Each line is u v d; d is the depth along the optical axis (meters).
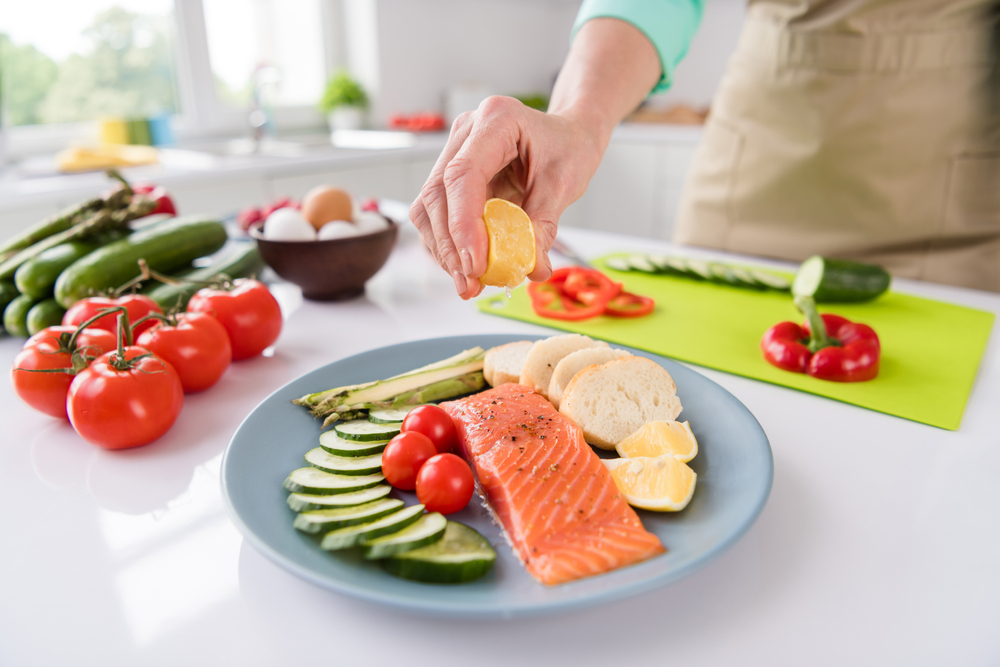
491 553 0.52
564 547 0.52
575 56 1.15
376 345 1.05
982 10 1.32
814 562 0.56
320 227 1.25
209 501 0.65
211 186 2.53
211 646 0.48
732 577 0.54
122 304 0.90
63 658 0.47
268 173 2.68
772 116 1.54
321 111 3.76
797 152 1.51
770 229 1.59
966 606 0.51
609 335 1.09
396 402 0.79
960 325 1.12
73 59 2.85
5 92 2.71
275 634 0.49
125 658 0.47
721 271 1.37
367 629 0.50
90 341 0.80
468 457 0.69
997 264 1.39
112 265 1.00
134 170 2.43
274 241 1.14
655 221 3.56
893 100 1.41
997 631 0.48
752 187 1.59
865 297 1.21
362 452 0.67
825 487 0.66
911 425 0.79
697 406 0.76
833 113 1.46
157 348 0.82
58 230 1.12
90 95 2.95
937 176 1.42
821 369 0.91
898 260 1.49
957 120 1.38
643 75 1.17
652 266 1.43
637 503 0.60
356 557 0.53
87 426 0.70
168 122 2.99
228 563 0.56
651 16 1.16
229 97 3.44
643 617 0.50
